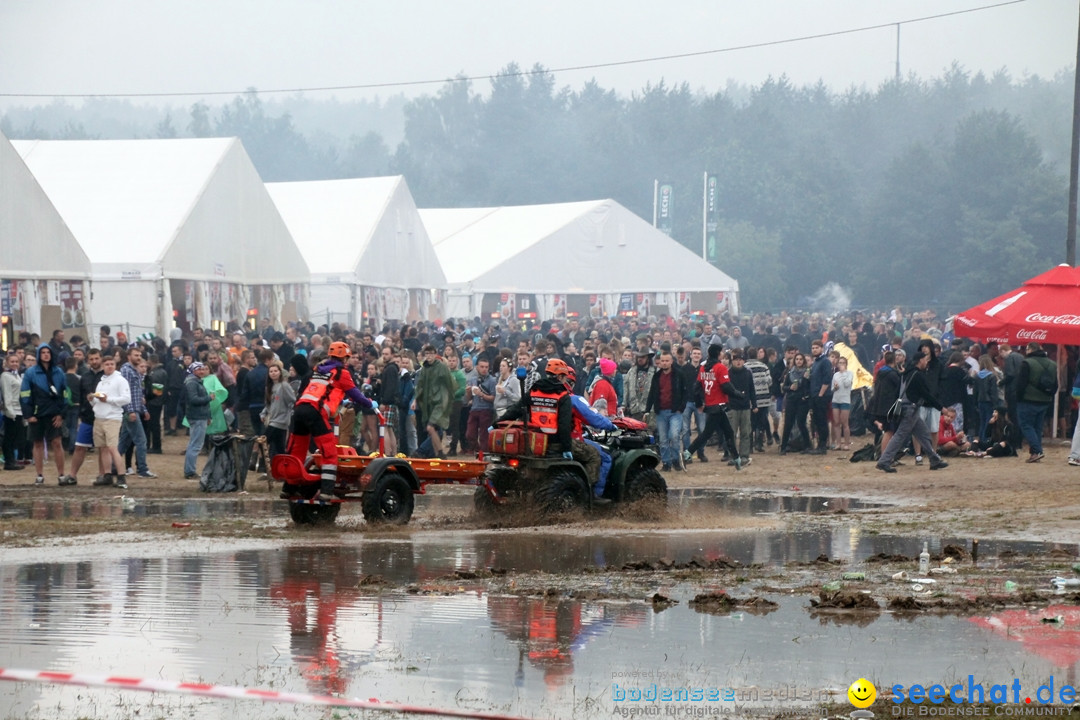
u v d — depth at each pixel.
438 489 35.88
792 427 47.34
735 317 91.69
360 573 19.55
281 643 14.34
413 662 13.48
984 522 26.28
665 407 41.22
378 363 42.28
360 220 86.69
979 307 47.81
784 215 198.50
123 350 46.28
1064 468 37.81
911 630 15.12
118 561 20.67
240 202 71.56
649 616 16.02
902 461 42.59
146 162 71.38
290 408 34.25
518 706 11.75
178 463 42.56
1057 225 171.25
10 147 54.62
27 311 55.72
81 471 40.09
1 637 14.51
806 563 20.70
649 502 28.17
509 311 98.62
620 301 105.44
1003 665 13.35
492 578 19.12
